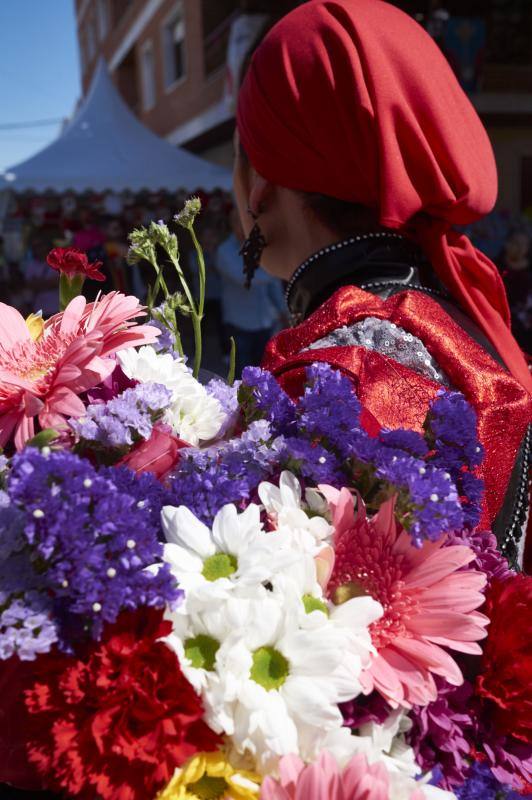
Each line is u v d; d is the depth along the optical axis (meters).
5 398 0.64
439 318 0.83
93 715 0.49
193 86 15.02
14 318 0.73
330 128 0.86
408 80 0.87
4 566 0.52
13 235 8.26
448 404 0.66
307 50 0.87
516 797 0.63
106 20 23.00
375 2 0.94
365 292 0.85
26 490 0.50
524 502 0.82
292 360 0.76
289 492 0.61
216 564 0.56
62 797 0.56
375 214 0.92
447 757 0.60
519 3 10.12
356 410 0.64
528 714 0.61
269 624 0.53
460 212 0.90
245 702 0.51
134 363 0.68
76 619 0.52
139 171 8.07
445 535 0.60
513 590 0.64
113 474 0.58
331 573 0.60
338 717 0.52
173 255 0.88
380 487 0.62
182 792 0.51
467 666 0.64
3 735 0.55
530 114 10.63
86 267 0.82
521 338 7.49
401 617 0.59
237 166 1.10
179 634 0.53
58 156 8.19
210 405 0.68
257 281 6.48
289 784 0.50
